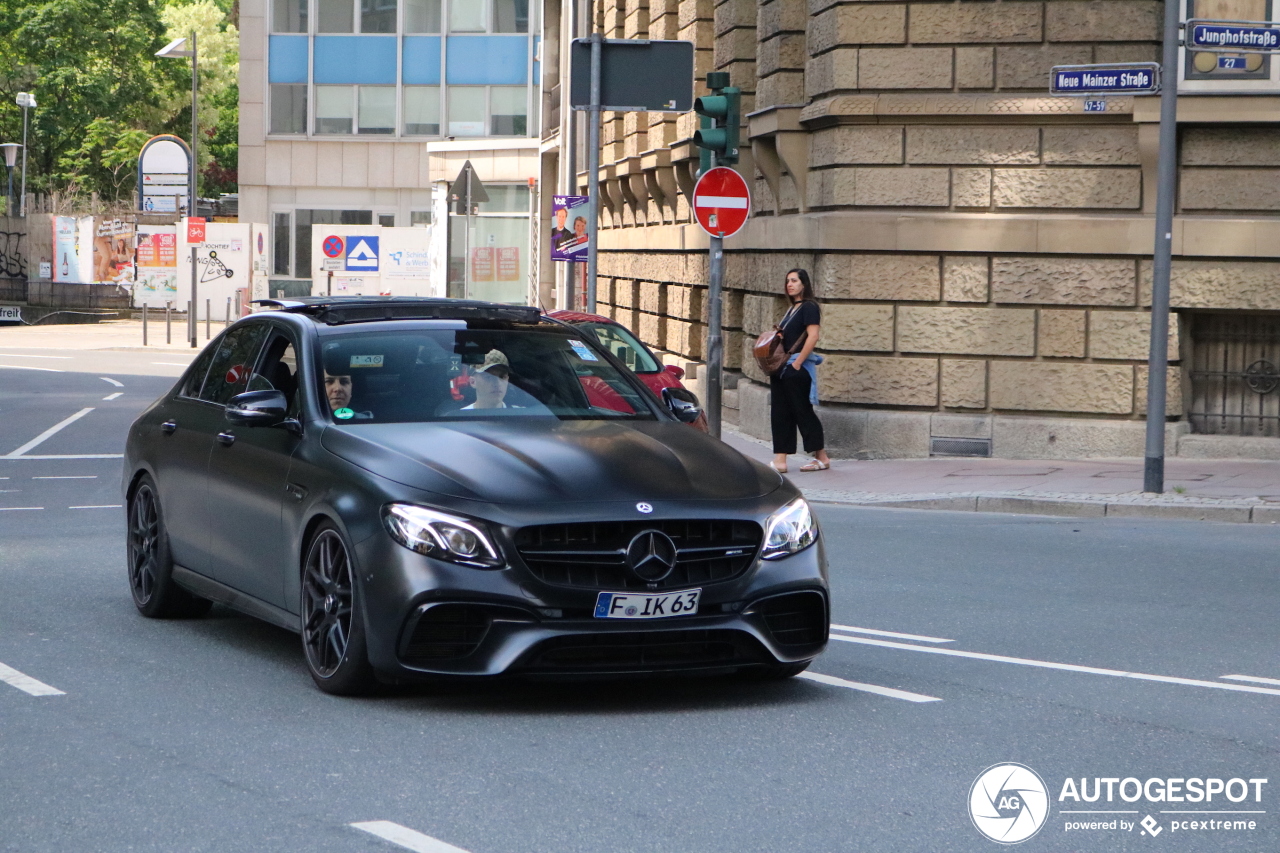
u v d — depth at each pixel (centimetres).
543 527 623
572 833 486
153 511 874
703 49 2552
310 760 570
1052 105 1694
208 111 7806
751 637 645
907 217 1744
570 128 2367
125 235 5509
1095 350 1712
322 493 677
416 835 482
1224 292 1677
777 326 1666
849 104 1742
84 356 3781
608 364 799
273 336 801
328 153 5672
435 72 5619
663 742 601
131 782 541
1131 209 1698
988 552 1148
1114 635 839
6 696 673
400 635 629
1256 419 1725
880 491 1487
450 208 4241
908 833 490
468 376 750
